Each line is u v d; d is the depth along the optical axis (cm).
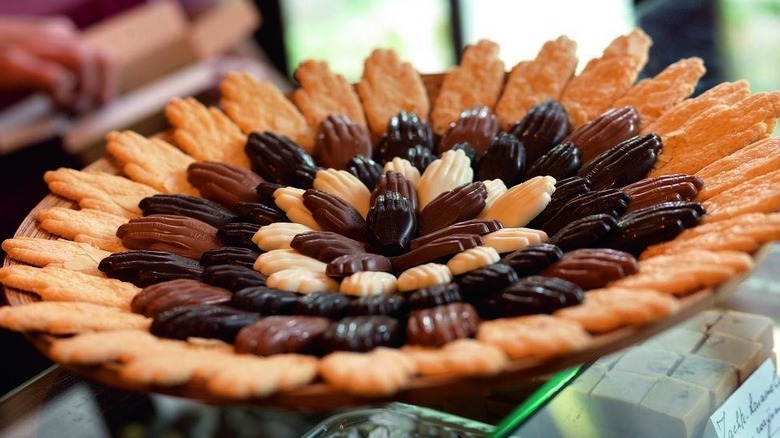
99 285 93
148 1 150
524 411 82
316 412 89
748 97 101
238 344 82
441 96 116
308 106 116
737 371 91
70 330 85
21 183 132
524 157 103
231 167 107
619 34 117
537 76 114
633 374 90
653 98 108
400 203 96
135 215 105
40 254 95
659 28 124
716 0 128
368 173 104
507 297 84
